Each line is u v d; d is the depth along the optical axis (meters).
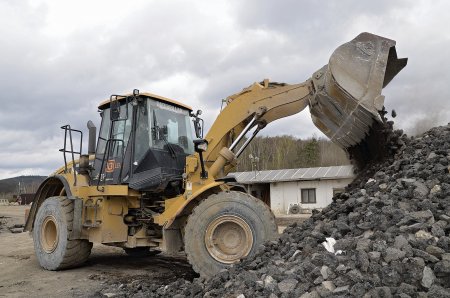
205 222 6.05
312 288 3.78
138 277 6.97
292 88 6.75
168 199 6.92
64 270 7.80
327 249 4.30
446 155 5.32
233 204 6.04
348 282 3.63
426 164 5.23
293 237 5.28
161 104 7.68
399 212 4.28
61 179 8.16
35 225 8.23
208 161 6.94
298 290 3.78
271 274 4.28
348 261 3.84
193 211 6.12
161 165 7.17
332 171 28.16
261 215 5.98
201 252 5.97
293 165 55.41
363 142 6.82
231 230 6.09
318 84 6.41
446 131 6.26
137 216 7.48
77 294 5.91
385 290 3.36
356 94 5.86
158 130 7.40
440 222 4.00
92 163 8.39
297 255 4.56
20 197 50.97
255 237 5.91
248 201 6.04
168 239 6.36
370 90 5.84
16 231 15.76
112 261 8.71
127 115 7.43
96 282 6.69
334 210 5.63
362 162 7.08
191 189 6.69
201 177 6.75
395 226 4.13
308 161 53.78
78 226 7.70
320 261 4.03
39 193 8.84
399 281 3.49
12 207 37.75
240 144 6.95
